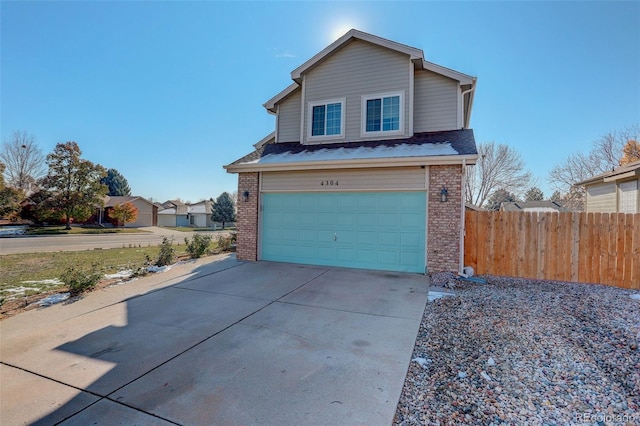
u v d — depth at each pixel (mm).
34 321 5289
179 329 4898
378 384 3250
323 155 9750
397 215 8984
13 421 2713
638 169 10828
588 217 7613
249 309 5855
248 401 2977
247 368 3633
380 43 10383
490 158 30328
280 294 6820
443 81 10383
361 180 9328
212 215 51688
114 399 3029
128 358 3918
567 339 4215
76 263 11648
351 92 10914
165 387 3238
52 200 31375
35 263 11680
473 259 8531
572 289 6973
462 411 2748
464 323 4934
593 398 2900
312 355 3951
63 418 2742
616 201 13008
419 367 3602
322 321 5191
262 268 9484
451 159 8047
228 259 11188
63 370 3625
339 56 11133
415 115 10602
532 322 4875
